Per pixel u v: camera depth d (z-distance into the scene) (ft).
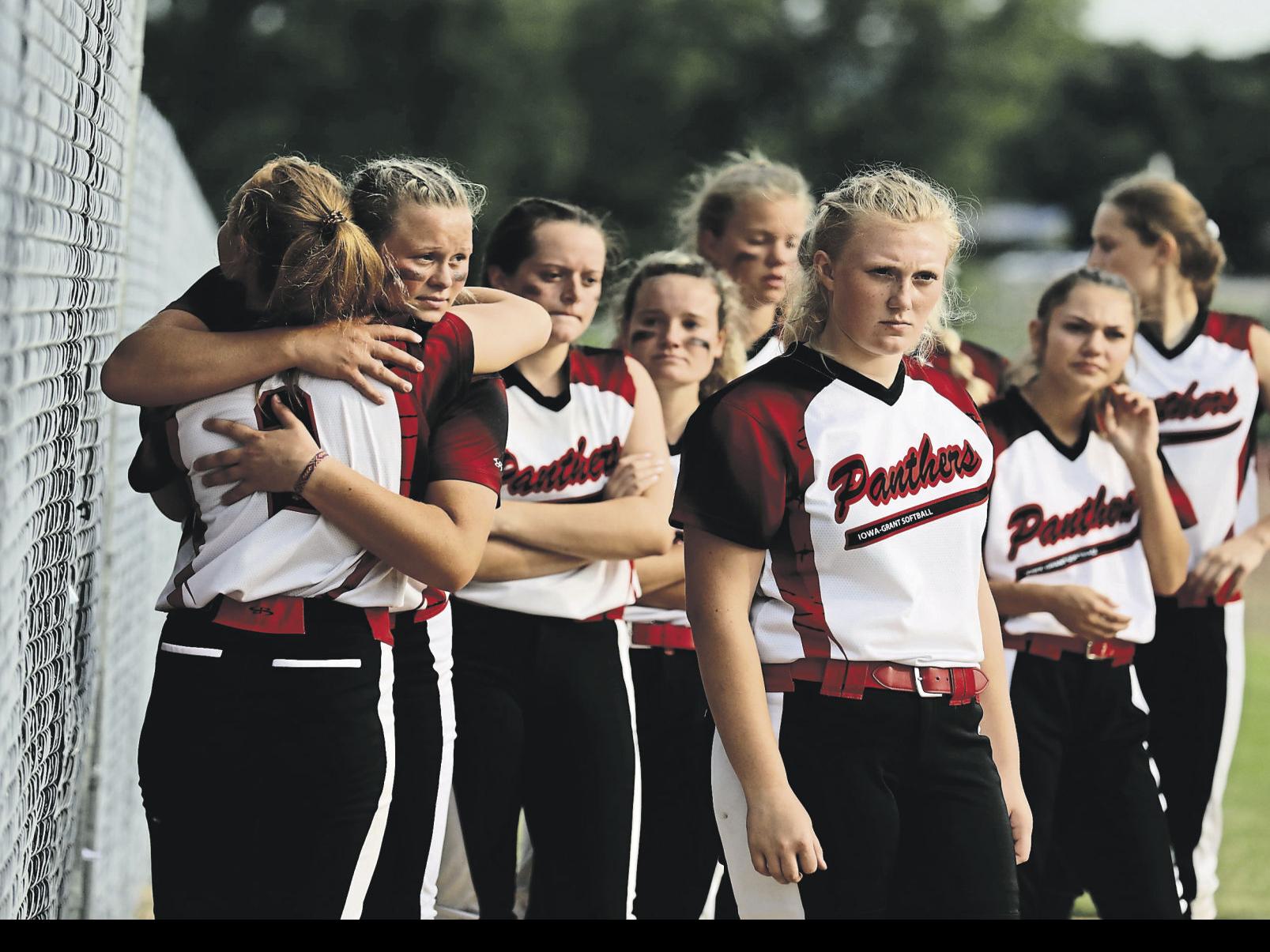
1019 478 44.83
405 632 34.99
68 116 28.63
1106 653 43.96
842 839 30.50
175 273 63.77
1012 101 463.01
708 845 46.50
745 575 31.55
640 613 47.09
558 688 41.34
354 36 374.43
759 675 30.99
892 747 30.91
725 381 49.85
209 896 28.66
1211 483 53.93
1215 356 54.08
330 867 28.94
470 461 31.17
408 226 31.91
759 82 453.99
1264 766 85.61
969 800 31.19
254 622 28.71
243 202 30.25
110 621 41.83
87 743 38.01
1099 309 44.52
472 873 41.83
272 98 365.61
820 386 31.76
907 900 31.07
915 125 452.76
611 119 427.74
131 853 54.19
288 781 28.60
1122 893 43.73
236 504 29.07
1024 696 43.80
